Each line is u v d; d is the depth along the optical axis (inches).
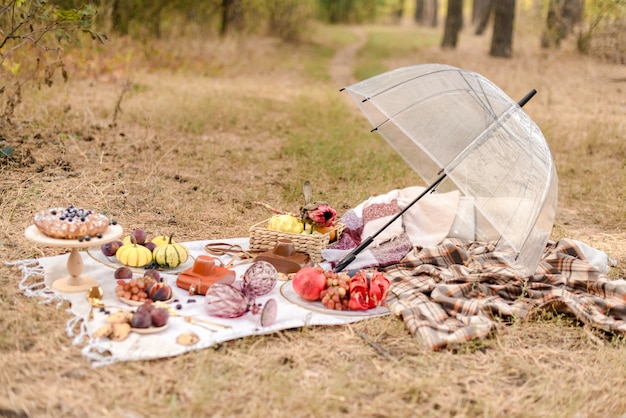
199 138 395.9
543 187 179.2
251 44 994.1
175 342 161.5
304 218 220.7
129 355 154.4
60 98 429.7
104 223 180.7
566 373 164.2
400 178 346.6
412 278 207.8
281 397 143.3
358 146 402.6
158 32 768.3
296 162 359.9
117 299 181.6
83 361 153.3
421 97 205.3
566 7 926.4
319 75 784.9
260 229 222.4
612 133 451.2
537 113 524.1
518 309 188.9
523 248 176.6
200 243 231.1
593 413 148.3
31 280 190.9
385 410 143.1
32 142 328.2
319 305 188.4
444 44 1096.2
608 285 204.4
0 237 220.2
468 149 187.3
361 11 2036.2
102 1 593.3
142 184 291.9
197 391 142.8
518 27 1002.7
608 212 309.1
